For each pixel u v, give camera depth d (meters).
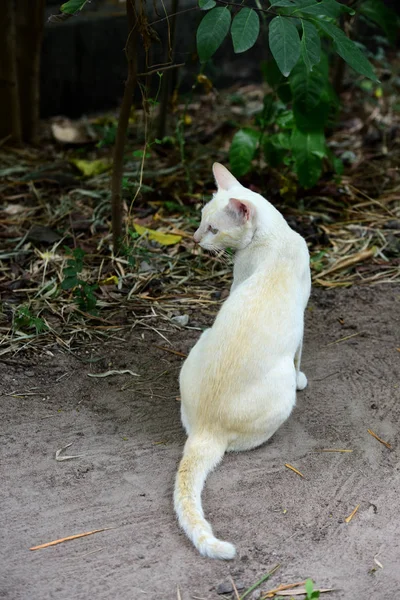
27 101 7.16
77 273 4.95
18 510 3.34
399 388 4.21
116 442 3.79
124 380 4.26
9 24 6.61
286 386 3.58
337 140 7.48
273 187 6.24
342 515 3.34
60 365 4.35
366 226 5.89
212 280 5.23
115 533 3.23
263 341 3.53
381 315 4.89
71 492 3.46
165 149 6.96
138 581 3.00
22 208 5.94
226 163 6.81
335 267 5.35
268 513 3.35
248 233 3.81
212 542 3.04
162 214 5.96
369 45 9.30
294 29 3.41
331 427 3.91
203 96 8.50
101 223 5.71
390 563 3.08
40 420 3.92
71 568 3.05
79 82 8.04
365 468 3.63
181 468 3.41
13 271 5.15
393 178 6.61
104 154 7.13
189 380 3.64
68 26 7.68
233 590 2.95
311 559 3.11
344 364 4.42
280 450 3.73
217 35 3.44
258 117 6.16
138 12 4.46
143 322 4.75
